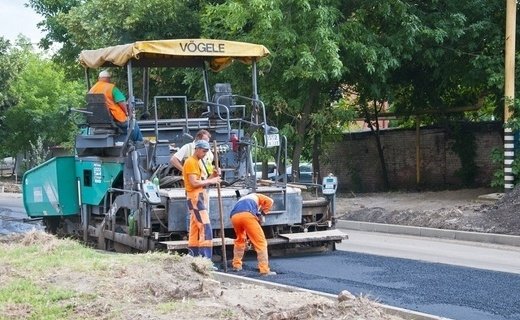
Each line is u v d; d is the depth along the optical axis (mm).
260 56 13086
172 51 12250
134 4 20906
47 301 7477
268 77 18969
